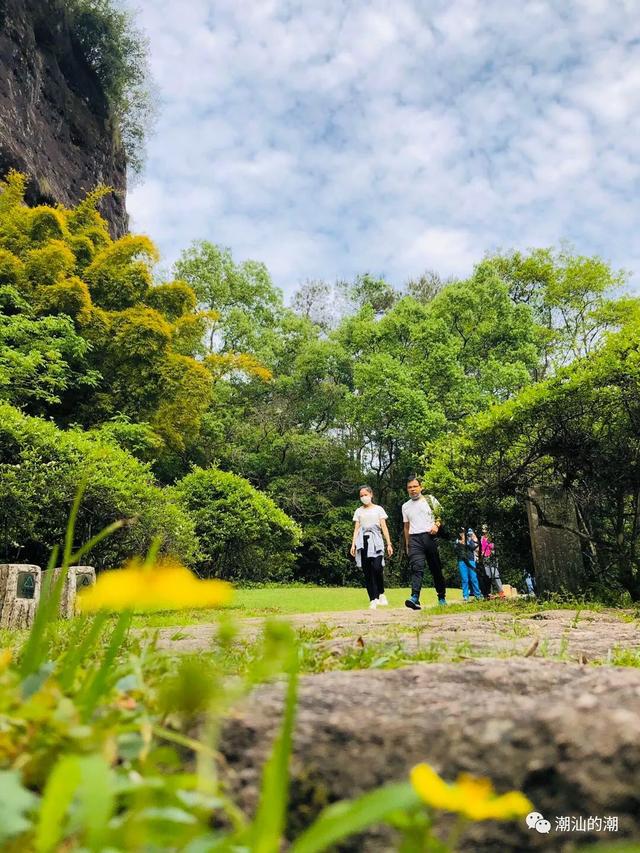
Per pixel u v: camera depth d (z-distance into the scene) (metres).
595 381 7.60
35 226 21.27
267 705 1.09
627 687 1.23
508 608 7.40
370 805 0.42
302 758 0.93
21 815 0.60
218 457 28.34
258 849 0.47
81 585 7.79
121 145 33.12
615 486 8.43
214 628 5.22
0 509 9.51
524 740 0.86
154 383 20.42
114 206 31.84
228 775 0.93
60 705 0.81
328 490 30.77
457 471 8.88
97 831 0.42
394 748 0.92
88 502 10.16
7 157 23.34
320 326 38.72
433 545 8.96
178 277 33.28
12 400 16.22
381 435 30.22
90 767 0.43
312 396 32.66
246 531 17.41
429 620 6.03
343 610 9.75
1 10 24.50
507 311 30.45
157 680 1.21
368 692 1.23
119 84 32.25
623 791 0.79
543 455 8.57
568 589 8.70
